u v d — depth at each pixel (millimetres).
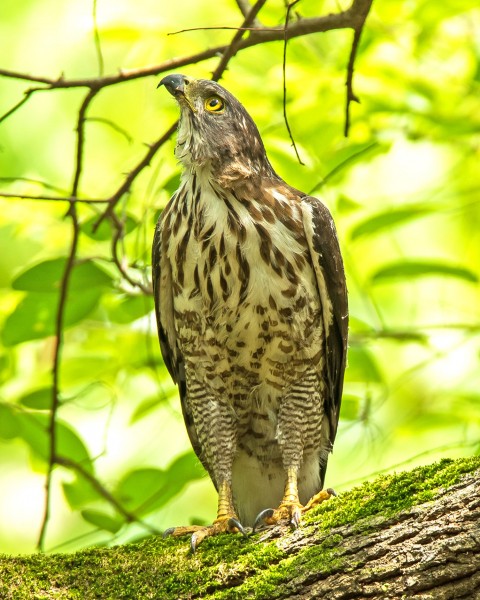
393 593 6777
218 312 9352
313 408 9898
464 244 15922
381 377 11695
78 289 10367
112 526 10242
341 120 11797
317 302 9516
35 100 16000
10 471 15883
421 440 14273
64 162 15656
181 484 10516
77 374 12117
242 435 10188
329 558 7078
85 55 16125
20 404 10742
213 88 9461
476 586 6668
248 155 9469
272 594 7070
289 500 9227
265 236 9195
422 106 12086
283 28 8656
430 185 15297
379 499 7344
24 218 11617
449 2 11531
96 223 9734
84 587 7441
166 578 7457
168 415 14562
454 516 6918
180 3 14828
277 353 9539
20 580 7406
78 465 10203
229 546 7672
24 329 10586
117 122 15648
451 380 14273
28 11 16281
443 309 14523
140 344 12070
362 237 11469
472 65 12484
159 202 11758
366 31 11789
